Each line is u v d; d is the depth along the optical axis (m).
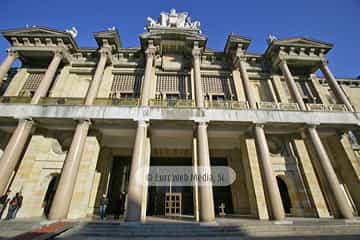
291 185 18.09
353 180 18.14
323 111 17.88
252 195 16.64
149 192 19.77
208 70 22.44
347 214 13.89
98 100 17.50
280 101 20.56
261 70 22.67
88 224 11.52
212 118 16.59
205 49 22.72
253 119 16.92
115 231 10.95
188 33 20.75
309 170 17.77
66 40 20.42
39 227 11.05
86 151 16.94
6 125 17.20
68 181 13.77
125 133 18.62
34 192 16.12
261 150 15.82
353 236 10.55
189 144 20.39
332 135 20.02
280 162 18.72
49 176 17.27
